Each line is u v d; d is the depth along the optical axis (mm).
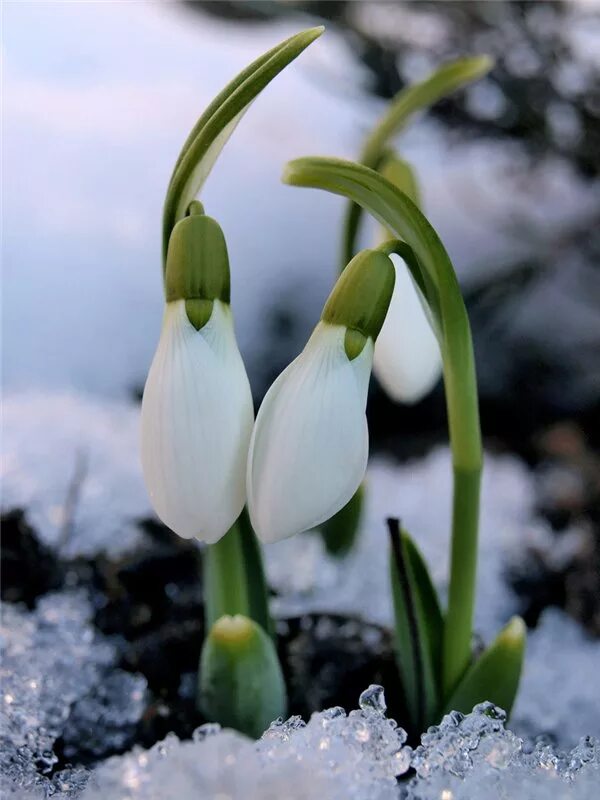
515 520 245
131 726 195
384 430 304
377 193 166
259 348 318
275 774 165
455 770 170
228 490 160
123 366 319
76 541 225
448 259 166
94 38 341
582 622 222
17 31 334
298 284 324
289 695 198
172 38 345
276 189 331
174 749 168
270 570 229
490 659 181
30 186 325
